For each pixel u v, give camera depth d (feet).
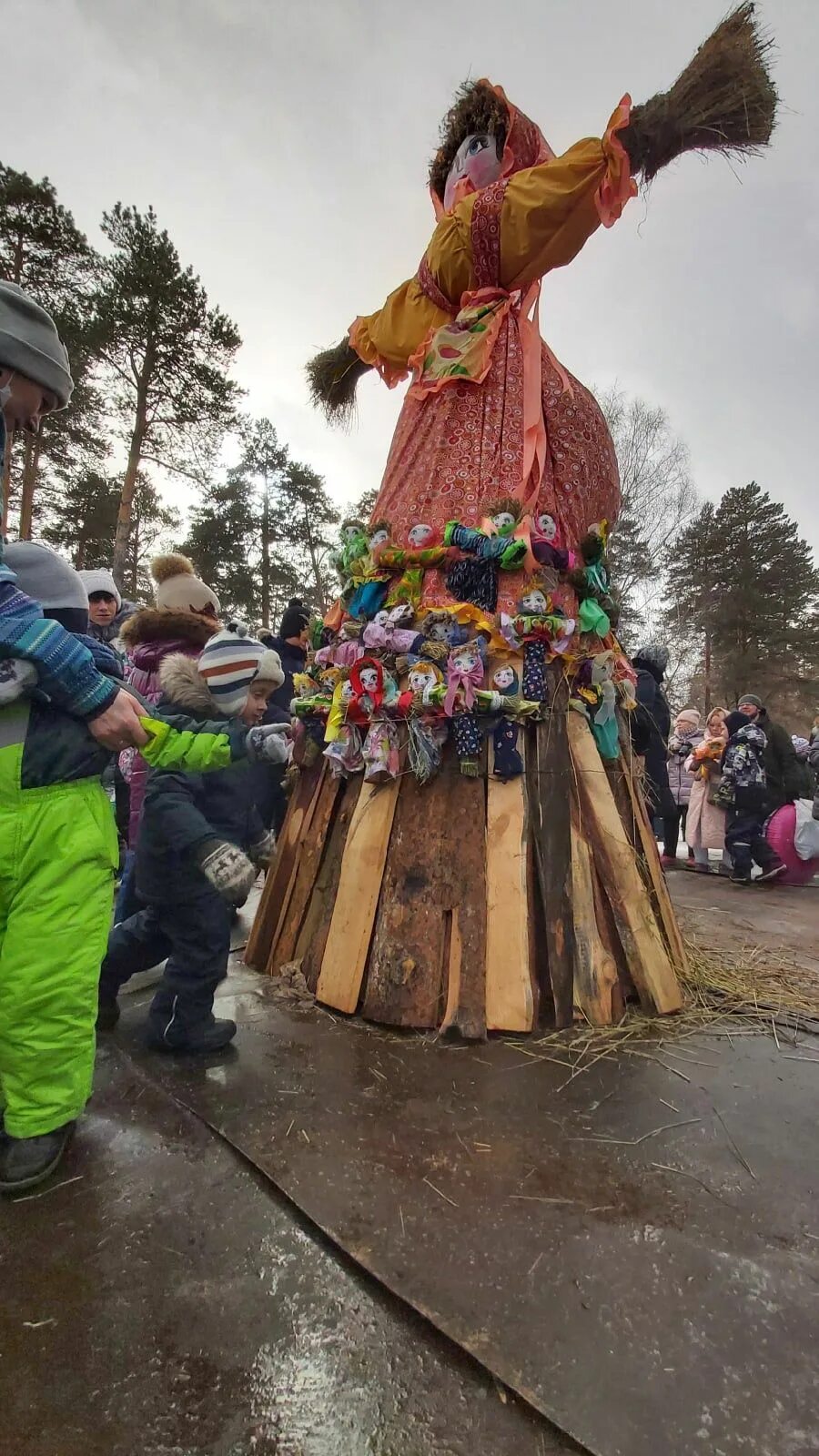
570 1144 5.79
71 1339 3.84
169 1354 3.75
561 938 8.29
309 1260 4.45
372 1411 3.44
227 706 7.00
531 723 8.83
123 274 53.83
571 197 9.25
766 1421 3.36
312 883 9.78
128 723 5.71
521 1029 7.79
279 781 12.75
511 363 10.28
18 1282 4.24
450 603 9.28
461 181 11.09
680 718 26.08
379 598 9.84
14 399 5.88
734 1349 3.77
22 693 5.27
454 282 10.71
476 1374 3.65
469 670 8.53
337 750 9.16
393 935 8.34
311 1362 3.70
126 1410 3.43
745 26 8.57
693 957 10.71
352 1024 8.11
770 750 19.94
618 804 9.85
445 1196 5.05
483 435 10.01
